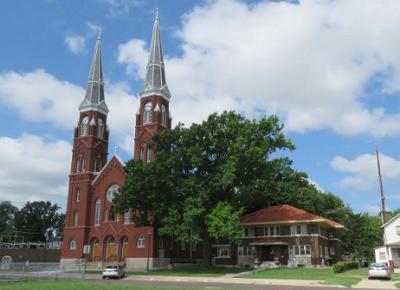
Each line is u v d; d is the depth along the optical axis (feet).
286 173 264.52
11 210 455.63
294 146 185.47
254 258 204.85
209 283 118.01
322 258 196.34
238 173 180.04
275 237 203.31
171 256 226.58
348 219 278.05
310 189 261.65
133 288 88.07
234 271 167.22
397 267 181.37
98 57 275.80
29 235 416.46
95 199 241.55
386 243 184.03
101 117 264.31
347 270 166.40
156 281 129.49
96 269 210.38
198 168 182.80
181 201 176.55
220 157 184.14
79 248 234.79
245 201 194.08
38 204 425.69
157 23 266.36
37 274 163.94
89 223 239.71
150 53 257.34
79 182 248.11
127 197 179.63
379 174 176.65
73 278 145.79
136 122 243.40
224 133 180.96
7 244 353.72
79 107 263.29
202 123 183.21
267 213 212.84
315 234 195.21
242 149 172.45
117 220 230.07
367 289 96.37
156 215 181.88
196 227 168.86
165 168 177.88
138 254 216.95
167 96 250.57
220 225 161.27
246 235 210.38
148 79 248.93
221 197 182.91
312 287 101.60
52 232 441.68
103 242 230.68
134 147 240.12
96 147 255.29
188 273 163.22
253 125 180.96
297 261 195.52
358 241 274.77
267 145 178.09
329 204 273.95
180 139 187.52
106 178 240.73
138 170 178.60
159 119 239.71
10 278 134.62
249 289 93.20
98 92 266.98
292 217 201.26
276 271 161.58
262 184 203.72
